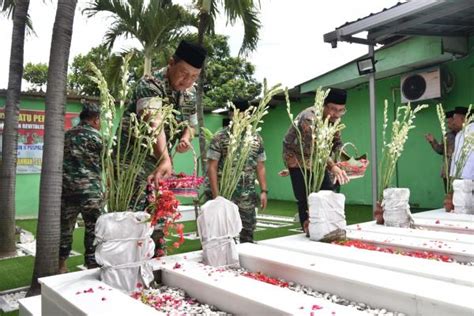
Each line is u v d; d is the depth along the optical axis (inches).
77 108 319.9
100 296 56.4
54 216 105.2
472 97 263.0
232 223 81.3
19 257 165.3
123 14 253.1
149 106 71.1
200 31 232.4
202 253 82.3
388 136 320.8
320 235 93.7
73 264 148.0
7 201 167.9
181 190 101.4
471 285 58.4
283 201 401.7
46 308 62.9
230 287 60.5
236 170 89.6
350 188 356.2
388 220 114.1
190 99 93.2
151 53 268.7
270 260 75.3
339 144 119.0
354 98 349.7
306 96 382.3
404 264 69.7
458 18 216.7
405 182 307.4
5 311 99.6
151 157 82.3
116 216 66.2
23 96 307.0
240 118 90.4
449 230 109.5
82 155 113.0
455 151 148.5
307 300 53.9
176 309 60.8
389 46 283.0
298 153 110.3
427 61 269.7
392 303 56.6
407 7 174.7
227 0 223.0
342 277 63.1
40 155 317.1
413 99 282.5
